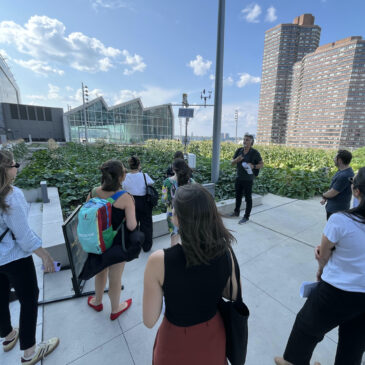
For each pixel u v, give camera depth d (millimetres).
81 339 1933
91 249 1719
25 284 1559
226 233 973
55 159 9602
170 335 980
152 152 14117
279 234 4043
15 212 1365
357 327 1260
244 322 975
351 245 1163
